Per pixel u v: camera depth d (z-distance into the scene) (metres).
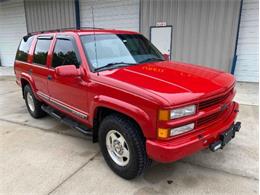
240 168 3.10
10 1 13.31
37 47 4.51
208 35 7.81
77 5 10.64
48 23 11.99
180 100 2.30
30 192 2.75
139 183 2.85
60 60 3.70
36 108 4.96
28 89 4.98
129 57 3.48
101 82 2.84
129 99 2.53
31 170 3.18
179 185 2.79
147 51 3.85
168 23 8.45
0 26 14.56
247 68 7.71
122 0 9.55
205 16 7.70
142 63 3.46
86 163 3.32
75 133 4.36
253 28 7.28
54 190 2.77
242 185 2.76
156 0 8.49
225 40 7.57
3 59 15.43
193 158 3.35
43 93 4.40
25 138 4.19
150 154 2.43
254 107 5.37
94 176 3.01
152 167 3.15
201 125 2.58
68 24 11.25
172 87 2.51
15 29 13.88
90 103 3.08
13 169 3.21
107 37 3.58
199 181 2.86
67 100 3.63
